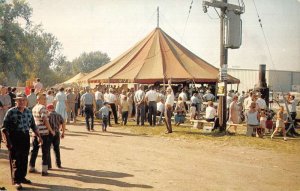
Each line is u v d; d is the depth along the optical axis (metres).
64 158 9.78
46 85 44.03
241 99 20.77
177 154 10.64
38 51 42.06
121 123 18.70
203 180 7.72
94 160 9.59
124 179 7.70
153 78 21.80
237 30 14.62
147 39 25.53
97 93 20.97
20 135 6.90
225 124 14.98
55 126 8.48
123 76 22.31
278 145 12.42
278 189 7.12
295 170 8.77
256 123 14.20
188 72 22.20
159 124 18.48
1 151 10.56
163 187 7.12
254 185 7.39
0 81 39.47
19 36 39.41
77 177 7.82
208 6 14.66
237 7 14.67
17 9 38.25
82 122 19.52
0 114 13.08
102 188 6.97
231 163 9.53
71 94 18.84
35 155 8.21
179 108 18.19
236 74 31.30
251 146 12.21
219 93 15.04
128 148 11.48
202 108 22.61
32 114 7.67
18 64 40.47
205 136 14.16
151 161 9.59
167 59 23.41
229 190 7.00
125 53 25.53
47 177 7.79
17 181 6.86
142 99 17.97
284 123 14.50
